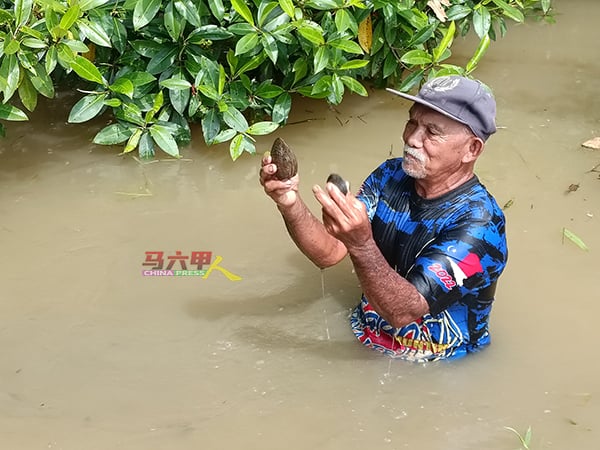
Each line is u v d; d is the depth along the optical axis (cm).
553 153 440
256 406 285
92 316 328
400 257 291
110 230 379
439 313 287
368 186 304
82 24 380
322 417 280
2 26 381
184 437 273
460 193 282
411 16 441
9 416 282
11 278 348
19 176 417
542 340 316
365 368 301
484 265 277
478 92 269
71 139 448
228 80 425
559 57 548
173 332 319
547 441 272
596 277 350
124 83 400
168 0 403
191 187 412
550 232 378
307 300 336
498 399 288
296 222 289
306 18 429
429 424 278
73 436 274
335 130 461
